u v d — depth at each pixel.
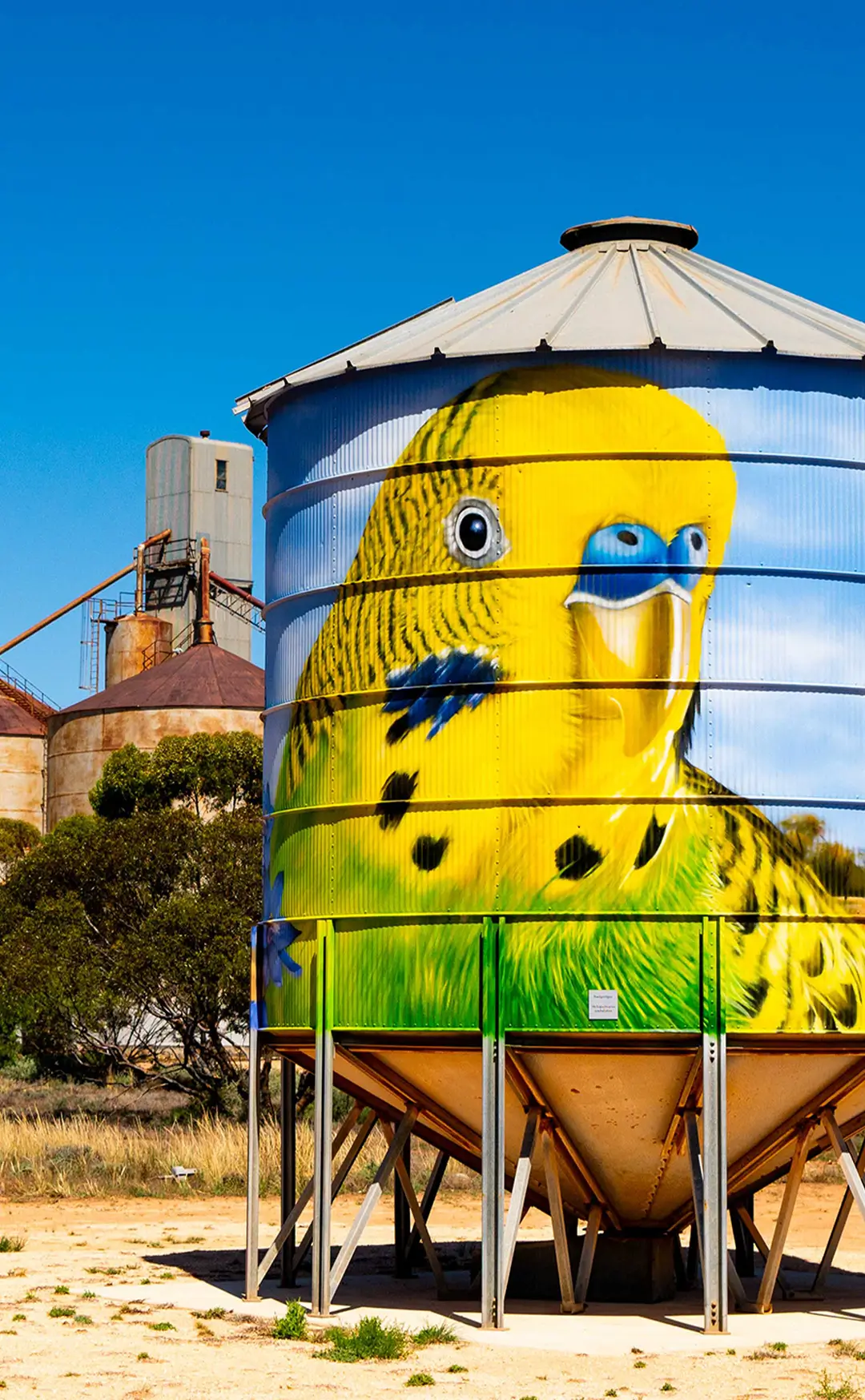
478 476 20.16
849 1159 20.30
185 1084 52.09
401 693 20.28
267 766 22.28
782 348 20.05
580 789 19.45
